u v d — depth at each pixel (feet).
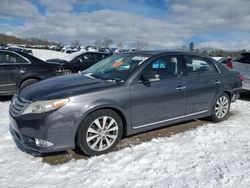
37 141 13.16
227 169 13.04
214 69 19.92
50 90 14.11
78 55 40.40
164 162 13.62
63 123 13.17
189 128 18.70
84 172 12.54
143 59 16.37
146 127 16.11
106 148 14.47
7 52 26.40
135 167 13.06
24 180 11.80
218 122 20.38
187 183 11.82
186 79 17.72
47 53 123.95
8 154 14.14
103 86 14.57
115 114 14.64
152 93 15.84
